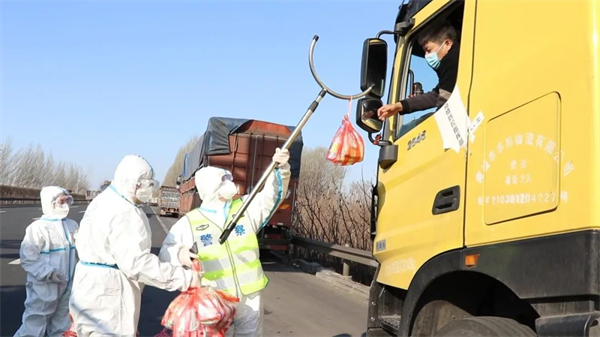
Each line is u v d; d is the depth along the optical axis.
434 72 3.28
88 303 3.14
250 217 3.68
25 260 4.71
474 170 2.43
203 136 14.27
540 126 2.06
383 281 3.35
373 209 3.65
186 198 21.52
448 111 2.75
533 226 2.02
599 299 1.75
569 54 1.98
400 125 3.44
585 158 1.83
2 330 5.82
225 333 3.27
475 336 2.38
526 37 2.26
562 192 1.91
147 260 3.04
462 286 2.76
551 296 1.90
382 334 3.41
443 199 2.67
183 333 3.02
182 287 3.08
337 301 8.58
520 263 2.06
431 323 2.79
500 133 2.29
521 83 2.21
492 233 2.25
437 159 2.80
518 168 2.14
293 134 3.40
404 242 3.06
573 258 1.82
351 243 11.98
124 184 3.19
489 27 2.54
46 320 4.82
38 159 85.62
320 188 16.16
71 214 31.33
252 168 12.80
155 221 29.50
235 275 3.53
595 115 1.82
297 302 8.42
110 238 3.05
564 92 1.97
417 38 3.49
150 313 7.14
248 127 13.09
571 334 1.79
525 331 2.26
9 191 45.97
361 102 3.40
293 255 13.82
